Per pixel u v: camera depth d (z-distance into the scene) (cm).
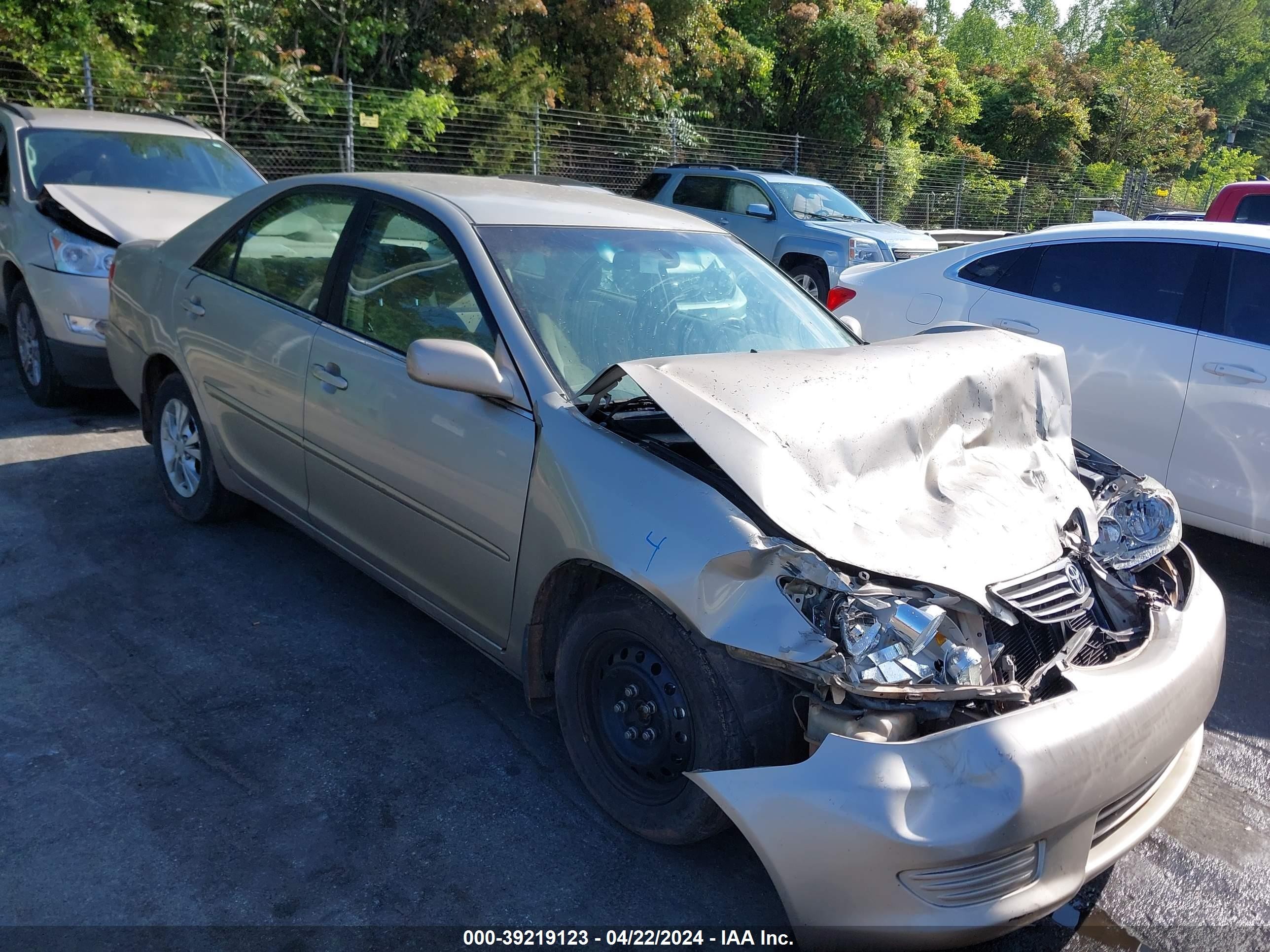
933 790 205
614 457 262
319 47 1470
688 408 250
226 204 437
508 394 285
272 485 389
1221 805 319
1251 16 5203
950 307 589
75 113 713
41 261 570
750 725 232
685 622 234
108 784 277
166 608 380
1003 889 212
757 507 237
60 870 244
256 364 381
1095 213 1011
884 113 2294
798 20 2217
